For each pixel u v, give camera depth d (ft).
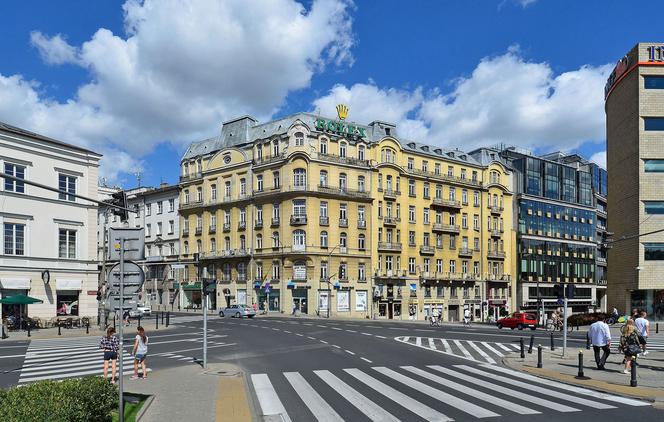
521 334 124.57
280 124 231.91
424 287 241.55
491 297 266.16
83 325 136.77
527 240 279.49
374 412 40.11
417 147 253.03
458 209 257.14
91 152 144.36
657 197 167.53
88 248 142.41
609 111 198.29
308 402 43.86
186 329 132.77
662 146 168.35
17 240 127.03
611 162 194.39
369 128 241.76
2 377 59.88
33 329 126.93
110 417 33.01
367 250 226.17
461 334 122.01
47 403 25.58
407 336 114.21
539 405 42.37
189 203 258.57
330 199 219.20
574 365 65.00
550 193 294.66
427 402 43.60
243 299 231.09
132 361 73.31
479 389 49.62
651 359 71.10
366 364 67.67
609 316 166.61
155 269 275.18
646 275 166.61
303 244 213.66
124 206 59.21
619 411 40.22
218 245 243.60
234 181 238.48
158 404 42.45
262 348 88.12
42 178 132.67
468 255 258.16
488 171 271.49
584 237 311.27
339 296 217.36
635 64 171.42
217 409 40.60
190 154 267.80
